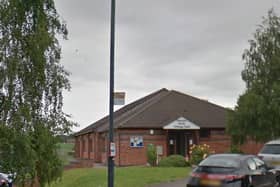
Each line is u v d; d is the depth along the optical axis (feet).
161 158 122.01
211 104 146.72
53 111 49.01
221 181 48.42
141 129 135.95
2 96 46.52
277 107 91.40
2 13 47.70
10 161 46.09
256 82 94.99
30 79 47.14
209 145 140.15
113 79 51.13
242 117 94.53
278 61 93.71
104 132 148.25
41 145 47.70
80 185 75.56
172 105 143.64
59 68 49.67
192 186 49.90
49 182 49.21
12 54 47.01
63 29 50.80
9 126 46.01
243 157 52.08
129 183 69.21
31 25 48.37
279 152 64.90
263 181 53.78
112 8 51.65
